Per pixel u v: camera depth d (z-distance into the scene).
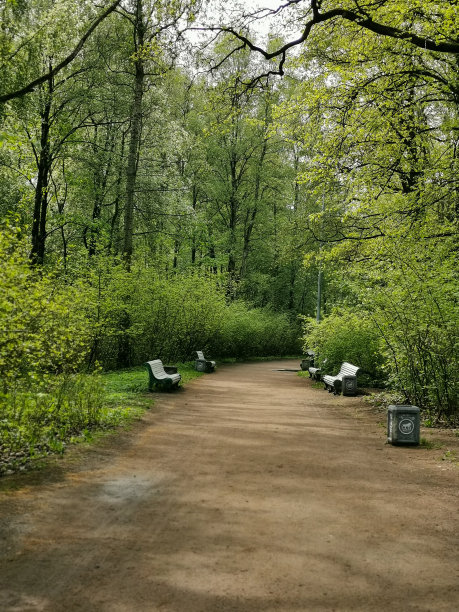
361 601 3.43
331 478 6.38
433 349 10.44
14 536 4.30
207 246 39.97
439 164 14.38
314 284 52.66
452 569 3.94
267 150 40.09
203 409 11.80
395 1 12.04
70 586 3.52
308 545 4.32
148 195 24.50
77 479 5.98
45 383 8.19
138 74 19.86
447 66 15.53
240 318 33.00
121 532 4.48
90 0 18.67
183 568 3.83
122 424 9.30
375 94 14.62
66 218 24.55
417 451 7.98
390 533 4.63
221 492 5.69
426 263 11.96
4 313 6.55
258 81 15.67
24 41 17.61
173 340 22.53
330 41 15.38
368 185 16.64
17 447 6.88
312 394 16.23
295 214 45.09
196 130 36.78
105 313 16.09
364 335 16.61
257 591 3.52
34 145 22.80
